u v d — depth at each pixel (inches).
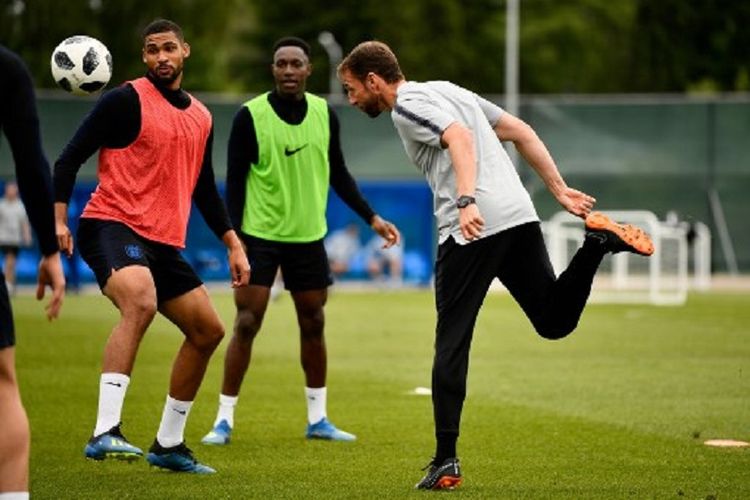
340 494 1011.3
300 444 1275.8
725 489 1035.9
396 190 4281.5
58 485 1052.5
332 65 7317.9
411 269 4293.8
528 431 1344.7
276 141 1315.2
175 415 1107.9
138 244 1084.5
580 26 7741.1
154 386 1729.8
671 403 1565.0
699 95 7593.5
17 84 773.9
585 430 1353.3
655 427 1373.0
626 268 3969.0
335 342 2380.7
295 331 2600.9
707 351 2197.3
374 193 4286.4
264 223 1315.2
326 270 1322.6
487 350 2217.0
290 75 1322.6
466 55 7519.7
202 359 1102.4
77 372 1873.8
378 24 7628.0
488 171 1021.2
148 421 1423.5
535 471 1113.4
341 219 4271.7
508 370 1921.8
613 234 1001.5
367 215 1369.3
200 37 6131.9
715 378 1822.1
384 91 1041.5
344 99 4377.5
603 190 4468.5
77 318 2893.7
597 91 7780.5
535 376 1846.7
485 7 7854.3
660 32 7554.1
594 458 1182.3
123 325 1060.5
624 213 3720.5
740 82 7568.9
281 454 1216.2
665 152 4463.6
